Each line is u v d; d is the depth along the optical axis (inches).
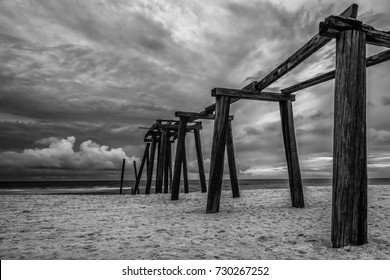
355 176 127.8
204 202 323.9
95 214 239.8
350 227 128.2
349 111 127.4
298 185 261.1
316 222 189.5
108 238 154.6
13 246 139.4
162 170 447.8
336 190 129.9
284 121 263.0
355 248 125.8
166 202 326.6
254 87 243.9
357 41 130.0
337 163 129.6
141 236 158.7
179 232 168.4
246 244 141.6
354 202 127.9
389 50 168.2
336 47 134.6
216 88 237.3
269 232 165.0
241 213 236.1
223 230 172.2
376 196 339.6
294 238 150.3
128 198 375.2
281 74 200.1
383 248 126.6
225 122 241.8
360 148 128.6
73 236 159.9
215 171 241.9
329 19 127.8
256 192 448.5
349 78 128.1
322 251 126.6
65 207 284.0
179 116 346.0
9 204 303.6
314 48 156.9
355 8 133.9
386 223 179.6
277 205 283.0
